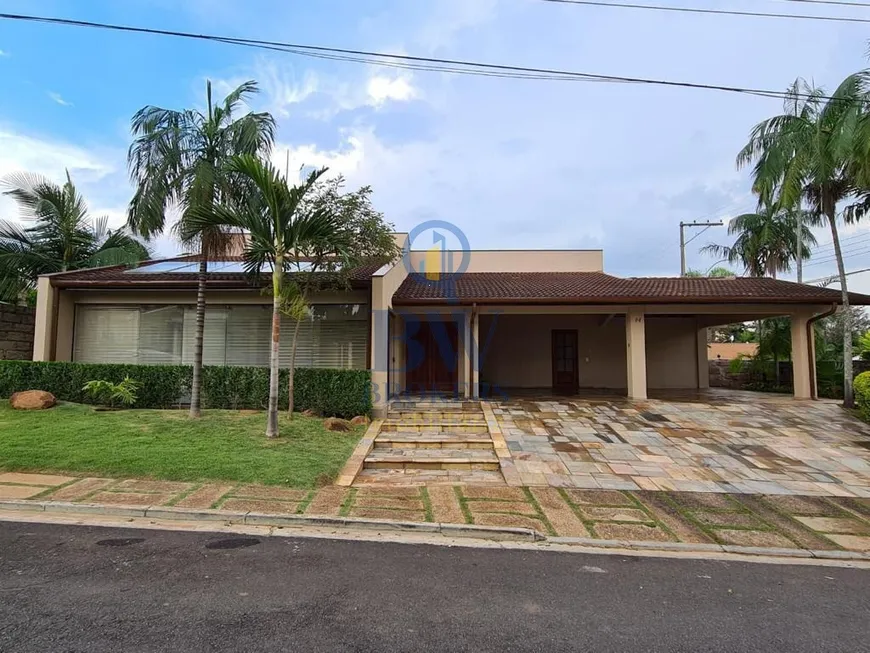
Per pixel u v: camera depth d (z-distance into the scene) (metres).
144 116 8.15
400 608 3.16
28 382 9.86
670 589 3.62
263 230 7.64
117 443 6.88
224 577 3.56
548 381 15.95
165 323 11.66
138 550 4.05
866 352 15.13
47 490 5.37
